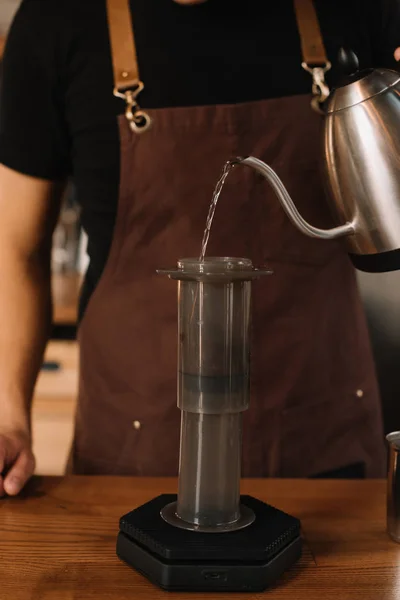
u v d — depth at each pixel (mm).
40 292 1159
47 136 1115
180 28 1061
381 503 858
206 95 1056
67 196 2930
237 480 711
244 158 684
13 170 1117
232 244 1062
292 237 1062
